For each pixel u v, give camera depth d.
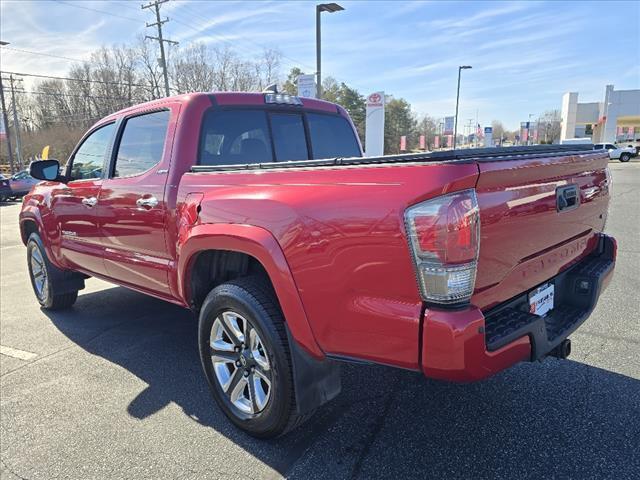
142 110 3.76
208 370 2.98
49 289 5.16
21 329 4.80
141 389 3.47
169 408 3.20
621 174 26.88
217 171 2.96
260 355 2.69
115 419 3.07
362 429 2.84
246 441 2.79
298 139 4.12
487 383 3.33
